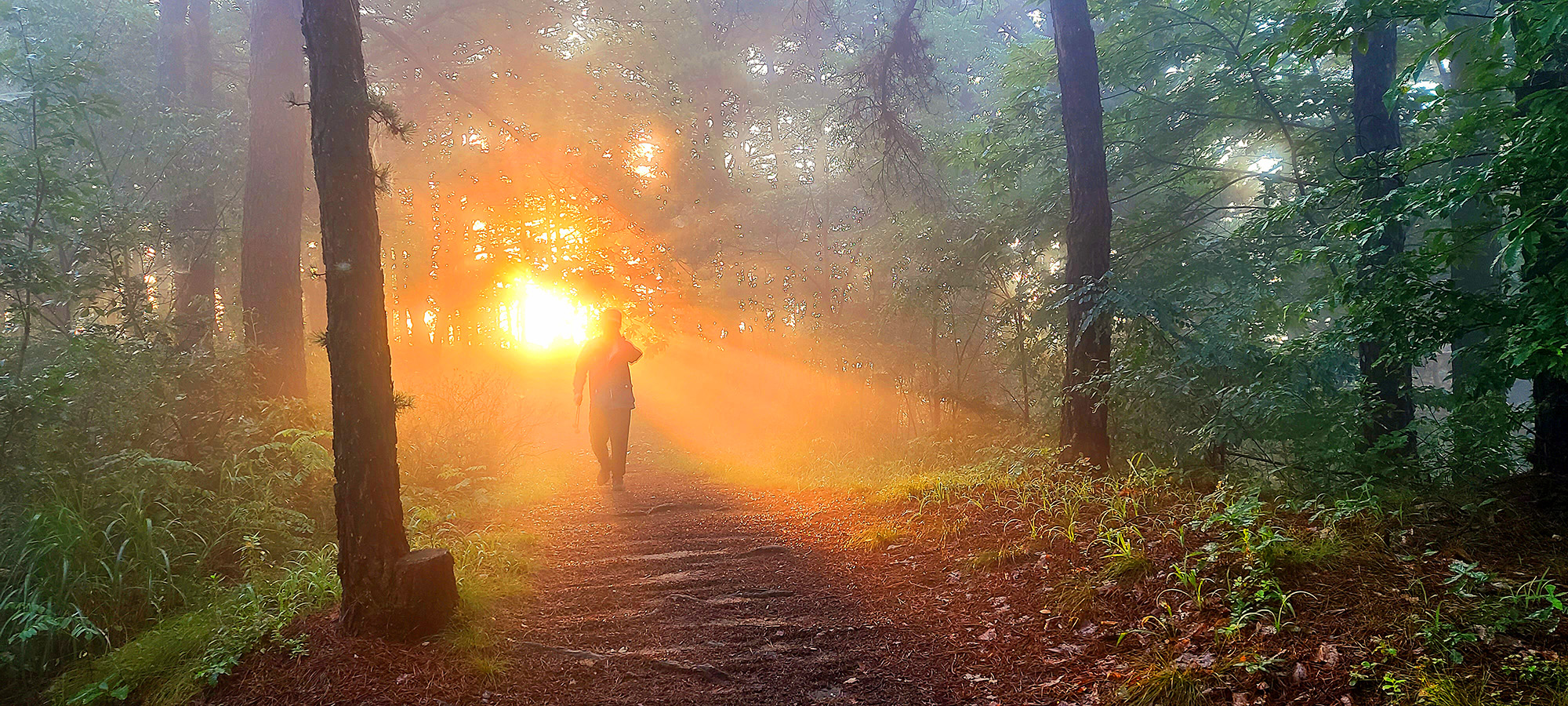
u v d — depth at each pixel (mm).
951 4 10711
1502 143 4148
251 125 8570
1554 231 3729
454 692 3273
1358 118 8094
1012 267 11203
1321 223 8852
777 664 3574
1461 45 4324
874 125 10117
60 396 4750
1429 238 4754
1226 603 3482
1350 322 4625
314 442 5594
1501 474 4902
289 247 8602
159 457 4996
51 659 3682
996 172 11656
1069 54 7145
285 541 5027
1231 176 11828
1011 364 11156
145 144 12422
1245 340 6520
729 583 4707
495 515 6637
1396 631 3061
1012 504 5551
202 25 13508
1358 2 4660
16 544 3938
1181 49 10672
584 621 4082
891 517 5898
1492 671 2748
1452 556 3609
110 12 14078
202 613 3965
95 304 6336
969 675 3404
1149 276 8984
